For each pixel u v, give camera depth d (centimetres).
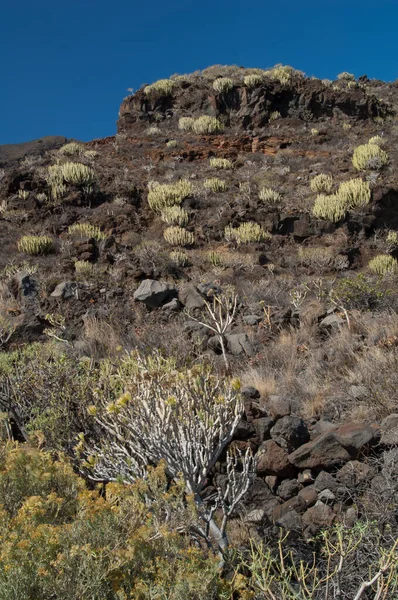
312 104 2884
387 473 358
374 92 3544
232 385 397
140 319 853
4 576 203
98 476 391
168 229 1608
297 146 2573
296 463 405
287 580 262
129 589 222
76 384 483
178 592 217
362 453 394
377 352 562
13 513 260
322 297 930
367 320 721
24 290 963
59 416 436
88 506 247
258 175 2192
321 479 392
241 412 392
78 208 1775
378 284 967
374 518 329
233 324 816
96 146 2702
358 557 295
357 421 442
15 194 1784
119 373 496
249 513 358
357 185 1773
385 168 2127
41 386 488
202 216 1755
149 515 252
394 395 472
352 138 2652
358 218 1711
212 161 2342
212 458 373
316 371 585
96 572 212
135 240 1592
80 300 920
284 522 362
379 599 249
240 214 1705
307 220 1673
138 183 2041
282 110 2864
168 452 358
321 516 357
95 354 690
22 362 528
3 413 451
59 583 207
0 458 316
